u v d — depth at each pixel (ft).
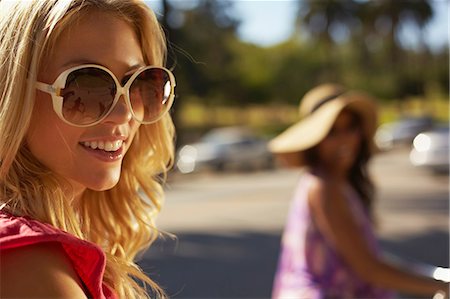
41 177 3.88
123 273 4.42
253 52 183.01
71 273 3.39
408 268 8.13
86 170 3.99
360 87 196.34
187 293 20.94
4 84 3.81
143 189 5.28
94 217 5.07
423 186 53.01
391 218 37.17
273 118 176.86
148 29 4.33
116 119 3.99
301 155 9.07
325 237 7.97
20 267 3.19
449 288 7.99
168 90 4.56
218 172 70.38
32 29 3.75
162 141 5.20
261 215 40.09
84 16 3.87
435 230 33.27
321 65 194.29
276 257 27.40
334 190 8.13
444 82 199.52
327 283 7.88
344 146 9.00
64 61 3.82
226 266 25.30
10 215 3.55
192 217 38.93
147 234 5.33
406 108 198.90
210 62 133.80
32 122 3.86
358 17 189.88
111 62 3.99
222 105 166.50
